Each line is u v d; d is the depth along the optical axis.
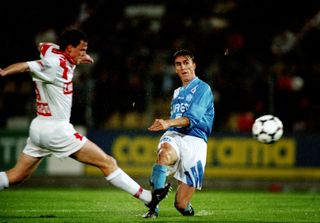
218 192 50.66
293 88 63.62
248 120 61.44
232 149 58.75
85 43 25.55
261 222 26.86
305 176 58.69
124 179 26.16
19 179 26.12
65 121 25.53
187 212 28.61
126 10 71.50
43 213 30.78
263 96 62.41
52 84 24.95
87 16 68.50
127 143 58.97
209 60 65.50
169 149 27.06
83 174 58.44
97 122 60.91
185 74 28.33
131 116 61.25
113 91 62.12
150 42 66.31
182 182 27.81
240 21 67.94
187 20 67.81
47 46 25.45
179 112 28.19
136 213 30.78
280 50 66.44
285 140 58.88
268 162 58.69
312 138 58.84
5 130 59.00
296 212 32.44
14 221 26.23
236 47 65.81
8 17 68.06
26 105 64.00
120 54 64.94
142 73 63.69
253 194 47.62
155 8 73.62
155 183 26.39
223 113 62.81
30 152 25.91
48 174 58.16
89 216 28.89
